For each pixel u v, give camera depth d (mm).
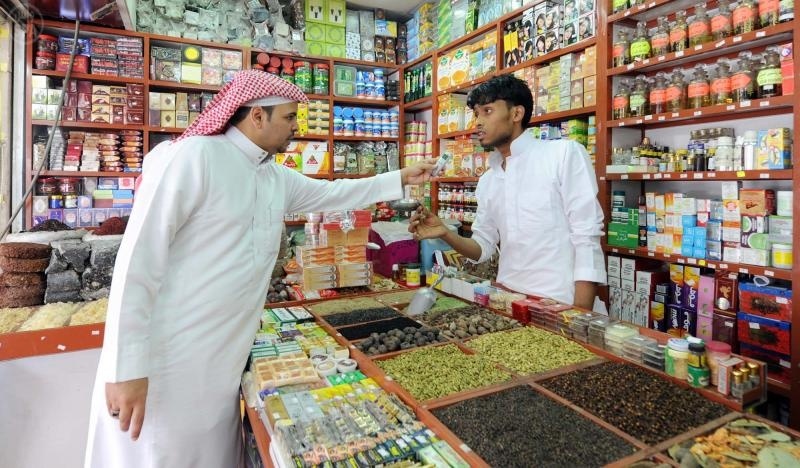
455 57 3855
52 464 1872
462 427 1019
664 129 2695
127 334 1117
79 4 3043
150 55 3664
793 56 1872
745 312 2104
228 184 1304
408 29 4711
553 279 2057
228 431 1416
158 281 1195
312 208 1785
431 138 4340
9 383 1771
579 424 1029
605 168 2639
